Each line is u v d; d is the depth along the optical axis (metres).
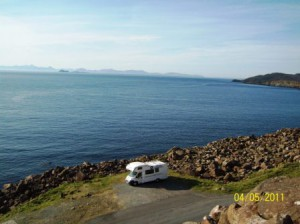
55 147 76.94
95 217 30.89
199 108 157.50
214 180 41.50
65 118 116.00
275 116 139.75
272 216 16.89
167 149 77.94
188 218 29.98
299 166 42.12
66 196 36.53
